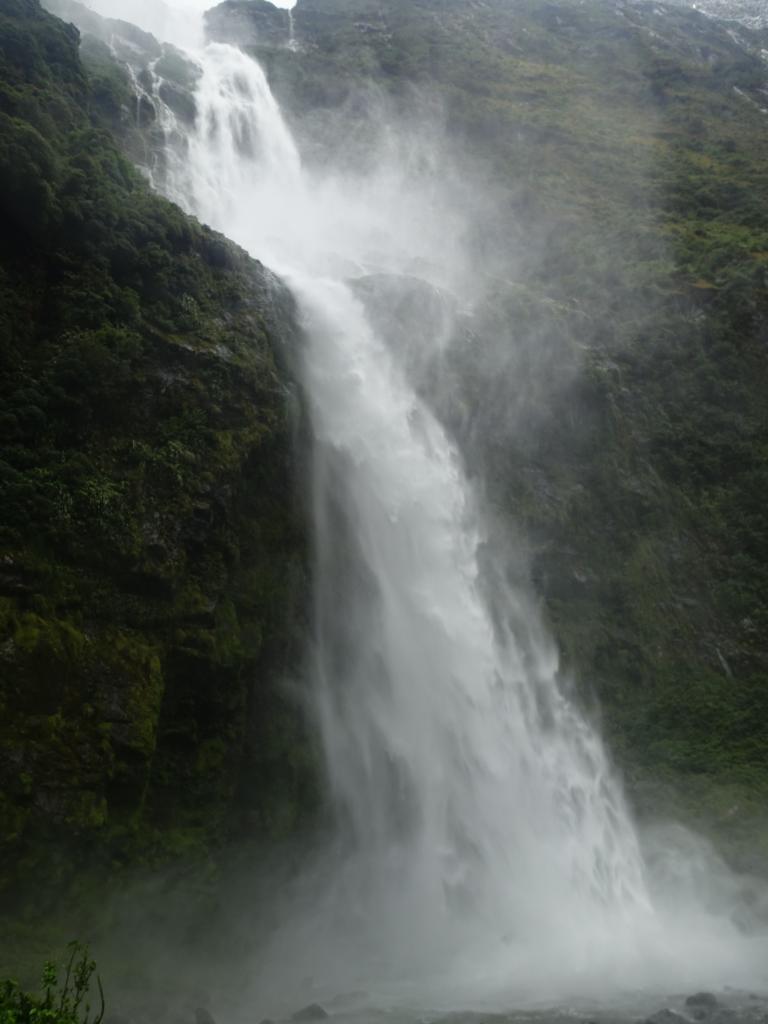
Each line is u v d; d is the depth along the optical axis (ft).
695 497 109.19
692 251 133.69
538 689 87.71
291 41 201.46
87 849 52.19
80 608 56.49
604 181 162.61
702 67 229.86
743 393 115.55
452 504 89.10
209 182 130.52
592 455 104.99
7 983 34.12
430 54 198.18
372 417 86.12
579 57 224.94
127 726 54.95
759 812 81.71
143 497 61.67
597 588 97.91
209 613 62.23
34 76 89.15
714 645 100.63
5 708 50.90
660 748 89.71
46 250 69.51
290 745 66.64
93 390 63.62
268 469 71.72
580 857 78.59
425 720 76.69
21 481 57.21
